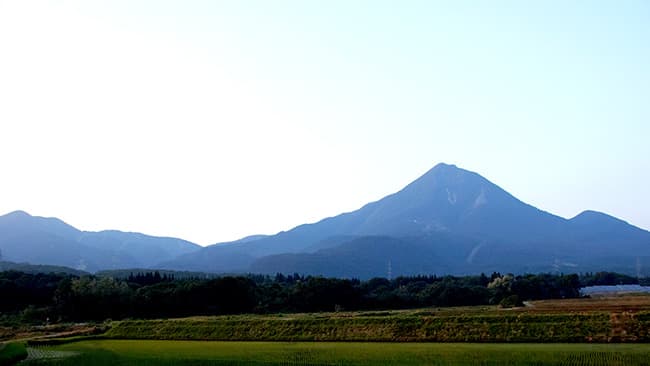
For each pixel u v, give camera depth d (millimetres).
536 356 53938
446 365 51000
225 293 146125
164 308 141000
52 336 90188
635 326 68188
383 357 57438
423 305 162000
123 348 73188
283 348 68625
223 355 63000
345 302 154875
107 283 145375
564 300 139500
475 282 195875
